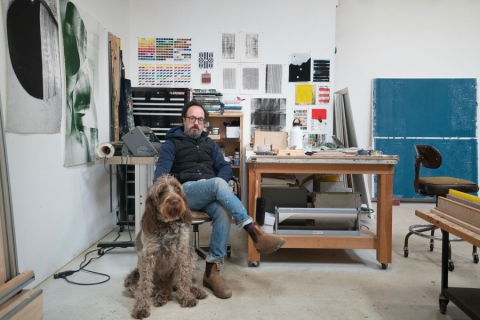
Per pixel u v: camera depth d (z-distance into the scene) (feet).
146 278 5.46
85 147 8.48
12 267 3.87
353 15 15.06
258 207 7.31
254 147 11.59
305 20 12.90
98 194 9.39
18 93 5.86
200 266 7.66
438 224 5.22
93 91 9.04
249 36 12.91
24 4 6.02
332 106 13.07
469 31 14.92
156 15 12.74
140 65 12.83
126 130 11.05
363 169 7.38
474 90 14.97
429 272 7.39
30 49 6.20
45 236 6.75
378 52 15.11
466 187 8.45
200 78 12.92
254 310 5.65
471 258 8.29
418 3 14.89
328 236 7.64
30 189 6.24
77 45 8.07
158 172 6.92
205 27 12.84
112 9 10.74
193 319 5.33
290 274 7.22
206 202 6.57
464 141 14.99
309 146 9.93
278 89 13.05
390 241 7.44
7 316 3.40
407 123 15.06
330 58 12.96
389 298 6.14
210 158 7.77
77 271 7.23
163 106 11.85
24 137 6.07
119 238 9.67
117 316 5.41
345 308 5.76
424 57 15.05
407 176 15.11
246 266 7.67
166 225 5.52
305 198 8.47
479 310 4.85
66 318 5.34
